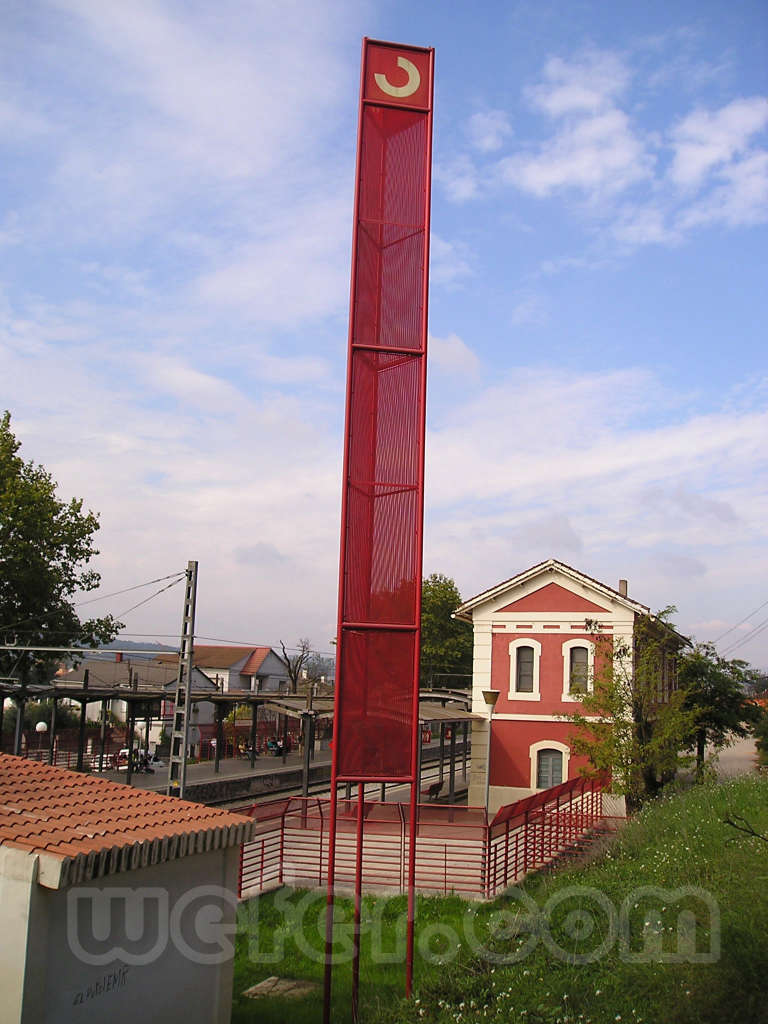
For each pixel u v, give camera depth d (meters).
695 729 24.83
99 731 44.06
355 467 11.87
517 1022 8.75
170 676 55.38
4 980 7.15
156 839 8.37
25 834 7.65
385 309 12.20
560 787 20.77
